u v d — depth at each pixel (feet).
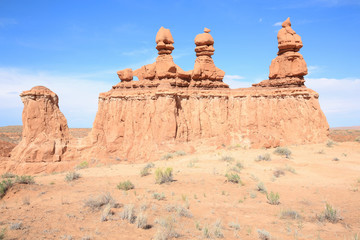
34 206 37.19
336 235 31.60
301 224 35.22
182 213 37.32
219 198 47.88
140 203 40.78
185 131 145.18
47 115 155.94
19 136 320.50
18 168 142.61
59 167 146.72
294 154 102.42
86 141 168.45
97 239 26.17
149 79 163.94
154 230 29.99
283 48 149.59
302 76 147.54
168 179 58.18
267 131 146.20
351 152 104.22
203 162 85.25
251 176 66.49
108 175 67.31
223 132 150.00
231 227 33.76
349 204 45.80
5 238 24.64
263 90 152.76
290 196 51.57
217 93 154.61
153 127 147.54
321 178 68.18
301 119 139.64
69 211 34.94
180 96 149.48
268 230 33.22
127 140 159.53
